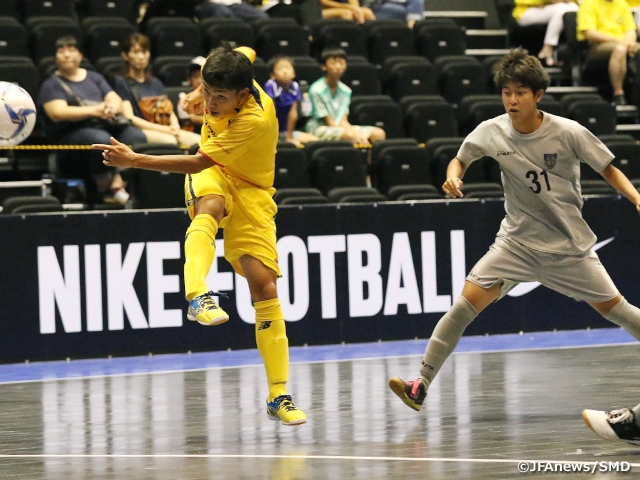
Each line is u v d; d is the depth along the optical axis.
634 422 9.86
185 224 18.95
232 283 19.31
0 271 18.02
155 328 18.86
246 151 10.76
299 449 10.34
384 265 20.03
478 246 20.55
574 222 11.68
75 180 20.88
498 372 15.69
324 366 16.92
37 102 21.61
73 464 9.81
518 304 21.08
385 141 22.52
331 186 21.42
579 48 29.06
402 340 20.16
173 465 9.69
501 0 31.88
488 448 10.16
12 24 23.61
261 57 25.92
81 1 26.69
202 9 26.88
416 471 9.19
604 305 11.80
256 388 14.79
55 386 15.38
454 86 26.30
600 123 25.41
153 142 21.14
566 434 10.80
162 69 23.34
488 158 22.83
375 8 29.83
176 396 14.16
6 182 21.28
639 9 31.09
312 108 23.53
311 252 19.59
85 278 18.44
